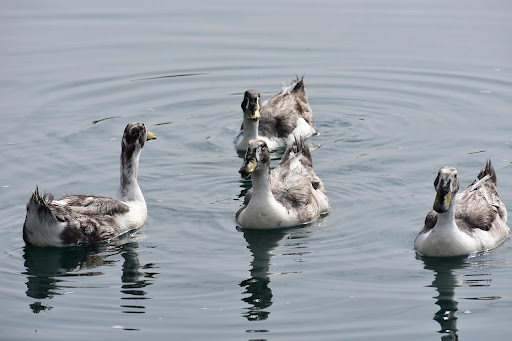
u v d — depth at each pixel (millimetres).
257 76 28219
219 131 24859
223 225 19188
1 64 28344
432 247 17375
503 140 23109
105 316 15320
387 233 18516
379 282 16453
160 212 19828
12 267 17172
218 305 15688
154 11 33250
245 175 18156
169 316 15305
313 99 26875
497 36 29984
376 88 27281
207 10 33344
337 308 15492
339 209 19797
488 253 17500
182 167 22391
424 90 26875
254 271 16984
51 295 16062
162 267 17219
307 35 30734
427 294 15953
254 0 34375
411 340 14406
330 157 22734
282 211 18891
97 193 20500
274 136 24406
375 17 32250
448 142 23234
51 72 27938
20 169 21719
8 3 34281
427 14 32406
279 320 15109
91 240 18125
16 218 19203
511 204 19484
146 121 25188
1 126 24188
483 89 26609
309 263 17266
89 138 23703
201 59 29203
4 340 14516
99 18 32500
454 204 17250
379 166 21953
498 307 15422
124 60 29031
